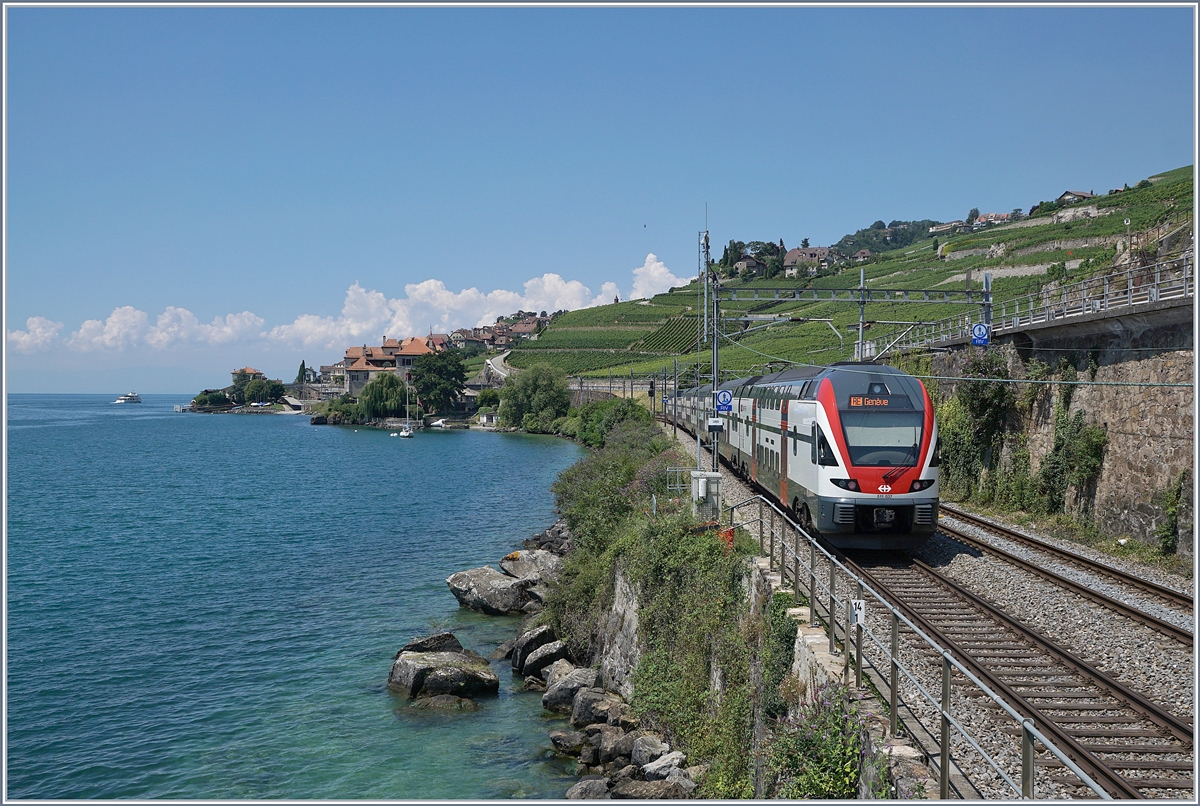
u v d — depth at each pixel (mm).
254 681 26875
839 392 22375
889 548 21594
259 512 62812
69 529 56719
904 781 9508
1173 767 9977
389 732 22750
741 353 126062
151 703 25172
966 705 11695
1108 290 27766
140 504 68688
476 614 34031
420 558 44969
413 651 27578
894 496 21141
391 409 180000
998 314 73250
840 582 18625
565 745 21234
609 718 21922
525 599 34125
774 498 29797
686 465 38562
